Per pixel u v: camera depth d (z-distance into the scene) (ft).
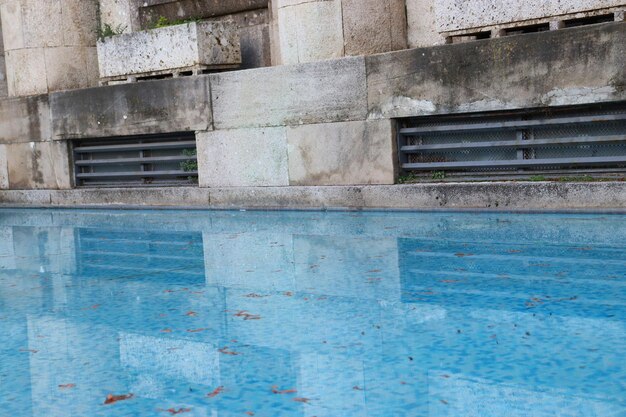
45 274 18.29
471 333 11.03
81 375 10.47
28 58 34.91
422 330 11.36
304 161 26.00
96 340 12.17
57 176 34.14
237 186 27.71
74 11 35.27
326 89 25.14
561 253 15.89
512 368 9.52
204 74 28.50
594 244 16.51
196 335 12.01
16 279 17.89
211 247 20.20
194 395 9.37
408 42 27.35
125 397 9.48
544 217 20.21
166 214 28.14
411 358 10.14
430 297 13.26
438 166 23.70
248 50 32.14
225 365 10.42
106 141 32.91
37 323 13.53
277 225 23.08
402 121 24.32
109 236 23.82
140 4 35.27
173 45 29.48
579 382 8.91
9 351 11.88
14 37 35.27
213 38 29.19
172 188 29.48
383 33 26.30
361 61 24.29
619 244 16.33
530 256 15.85
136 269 18.03
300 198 25.94
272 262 17.49
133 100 30.50
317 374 9.78
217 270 17.12
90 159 33.91
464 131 23.30
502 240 17.75
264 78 26.48
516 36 21.30
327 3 25.49
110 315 13.75
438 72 22.80
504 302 12.57
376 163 24.45
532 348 10.19
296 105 25.89
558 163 21.57
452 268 15.35
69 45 35.12
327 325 12.00
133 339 12.06
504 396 8.64
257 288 14.98
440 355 10.19
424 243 18.20
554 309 11.94
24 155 35.17
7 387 10.18
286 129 26.23
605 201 19.89
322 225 22.30
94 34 36.04
